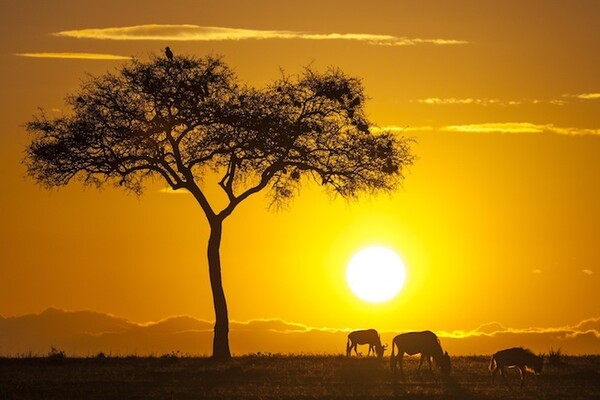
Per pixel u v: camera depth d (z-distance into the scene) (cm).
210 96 10800
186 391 8100
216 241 10681
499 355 8412
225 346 10506
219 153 10719
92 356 10281
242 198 10831
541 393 8050
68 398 7762
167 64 10850
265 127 10631
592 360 9769
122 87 10862
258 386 8331
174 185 10750
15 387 8231
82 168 10812
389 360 9938
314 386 8338
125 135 10662
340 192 11144
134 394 7956
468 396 7912
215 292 10606
